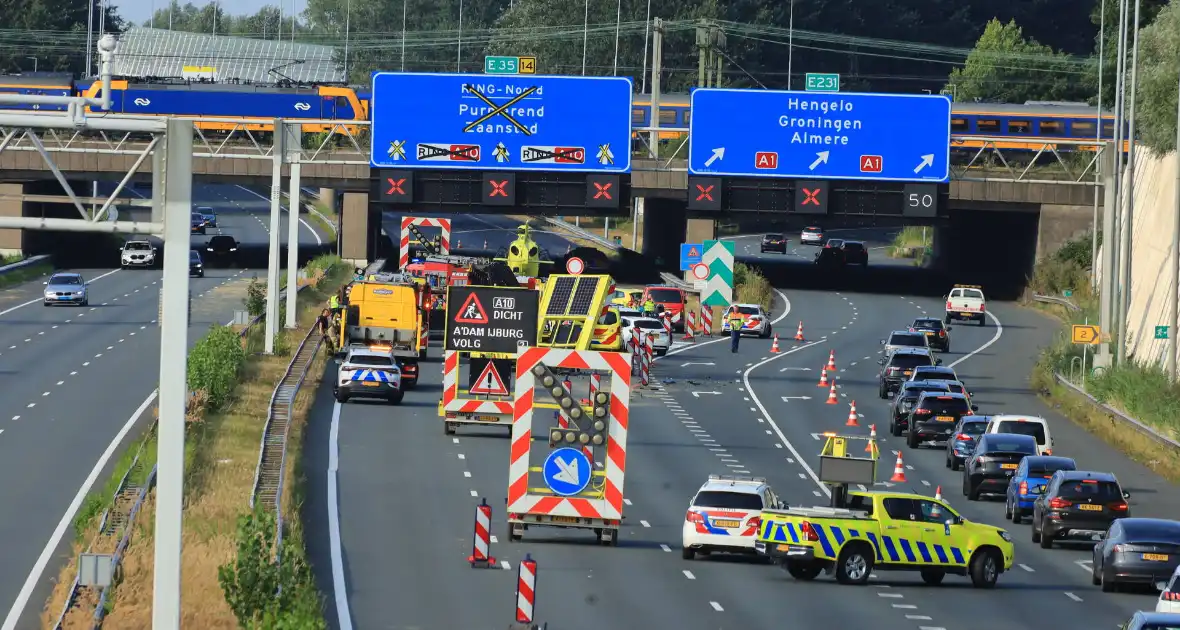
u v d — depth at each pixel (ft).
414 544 255.50
